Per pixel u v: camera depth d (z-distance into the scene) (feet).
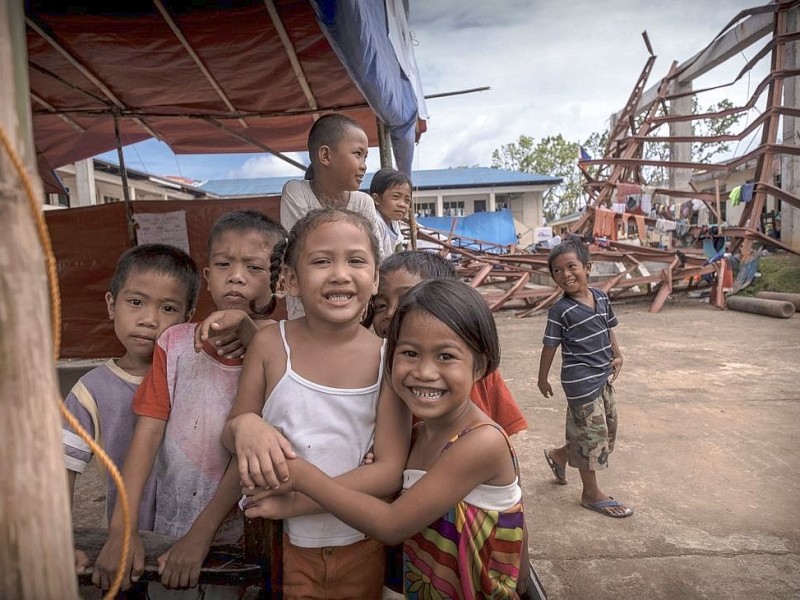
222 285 5.28
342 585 4.38
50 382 1.94
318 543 4.30
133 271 5.24
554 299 34.76
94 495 9.83
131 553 4.22
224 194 84.99
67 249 18.28
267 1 10.30
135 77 14.05
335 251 4.17
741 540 8.23
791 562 7.66
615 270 46.55
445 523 4.25
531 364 20.12
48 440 1.91
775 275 35.12
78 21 11.07
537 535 8.51
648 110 48.29
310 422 4.22
